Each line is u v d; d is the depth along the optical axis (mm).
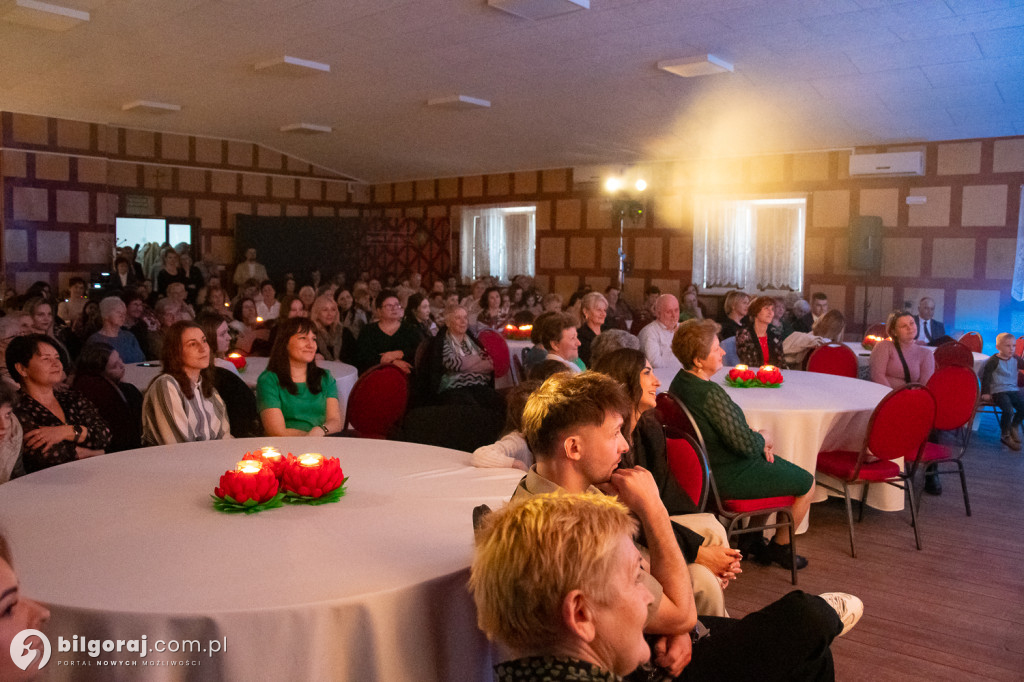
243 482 2105
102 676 1523
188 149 12945
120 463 2637
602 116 9727
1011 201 8914
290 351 3547
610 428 1787
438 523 2055
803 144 10000
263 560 1782
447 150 12359
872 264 9625
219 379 3691
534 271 13344
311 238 14086
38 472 2504
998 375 6371
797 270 10766
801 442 3945
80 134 11523
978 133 8891
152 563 1754
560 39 7148
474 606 1790
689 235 11484
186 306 6570
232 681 1525
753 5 6059
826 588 3480
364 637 1606
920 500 4805
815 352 5859
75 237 11555
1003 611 3262
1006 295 9023
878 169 9539
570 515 1263
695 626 1924
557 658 1229
